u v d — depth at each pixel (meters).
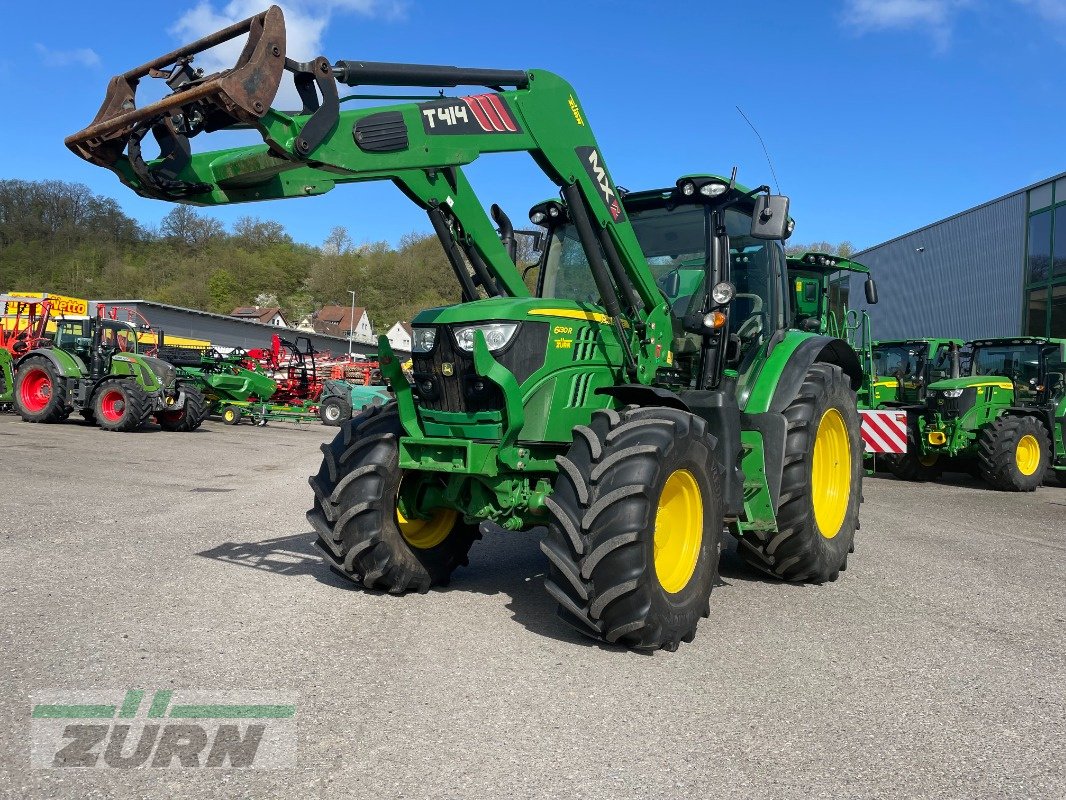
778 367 5.24
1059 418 11.80
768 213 4.48
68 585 4.45
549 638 3.86
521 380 4.11
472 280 4.96
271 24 3.22
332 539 4.40
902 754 2.75
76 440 12.88
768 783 2.50
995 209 21.86
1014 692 3.37
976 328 22.70
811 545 5.03
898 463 12.19
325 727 2.78
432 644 3.70
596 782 2.46
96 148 3.40
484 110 4.14
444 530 4.81
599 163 4.62
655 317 4.77
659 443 3.69
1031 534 7.35
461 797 2.33
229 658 3.41
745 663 3.61
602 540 3.57
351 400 20.64
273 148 3.33
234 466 10.50
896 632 4.16
